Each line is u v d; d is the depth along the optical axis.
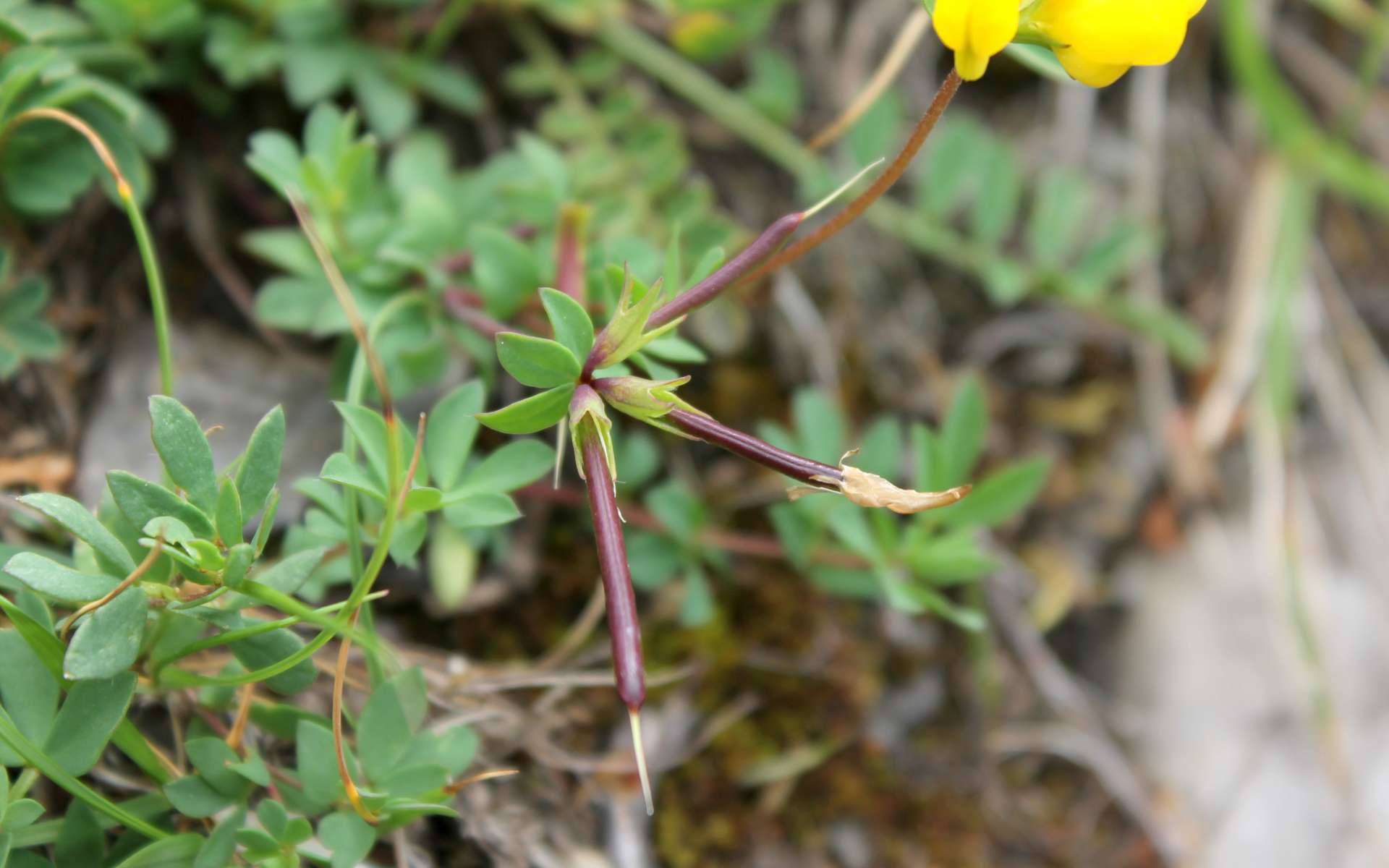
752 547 0.29
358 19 0.30
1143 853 0.31
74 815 0.24
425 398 0.29
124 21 0.27
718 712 0.30
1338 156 0.35
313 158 0.27
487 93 0.31
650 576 0.28
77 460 0.27
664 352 0.25
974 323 0.34
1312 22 0.38
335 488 0.26
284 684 0.24
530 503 0.29
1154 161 0.36
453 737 0.24
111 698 0.23
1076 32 0.23
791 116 0.32
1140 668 0.32
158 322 0.25
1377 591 0.34
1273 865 0.31
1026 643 0.32
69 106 0.27
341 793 0.24
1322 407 0.36
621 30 0.31
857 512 0.28
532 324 0.27
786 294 0.32
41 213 0.28
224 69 0.28
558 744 0.28
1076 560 0.33
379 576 0.28
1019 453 0.33
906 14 0.35
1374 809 0.32
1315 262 0.37
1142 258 0.35
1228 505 0.34
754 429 0.31
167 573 0.23
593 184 0.30
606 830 0.28
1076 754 0.31
